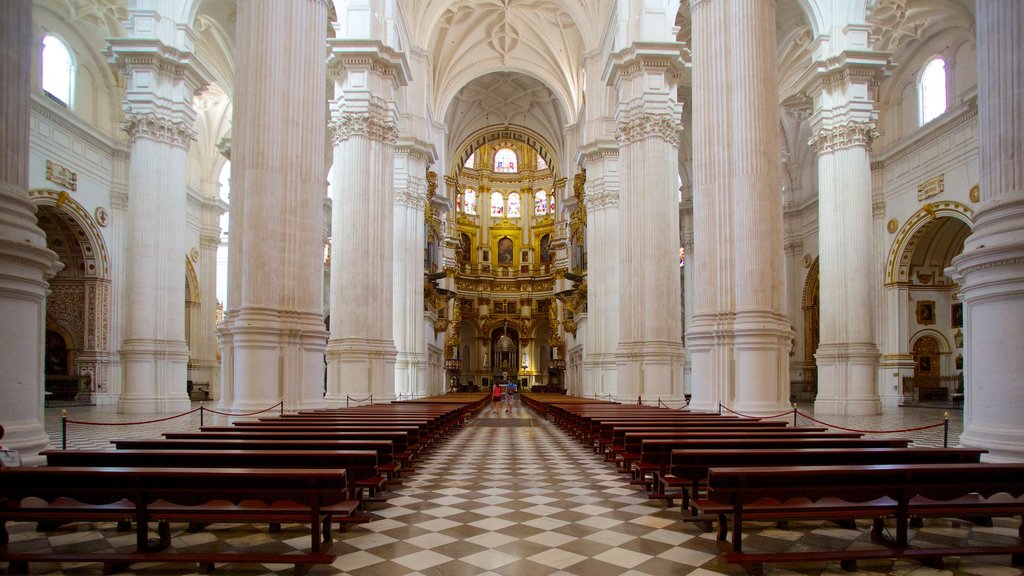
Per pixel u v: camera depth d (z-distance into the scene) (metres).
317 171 12.91
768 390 11.02
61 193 21.48
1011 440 5.58
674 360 18.22
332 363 17.95
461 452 11.07
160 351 17.42
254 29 12.06
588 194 28.28
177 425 14.42
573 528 5.56
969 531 5.24
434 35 33.81
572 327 38.19
